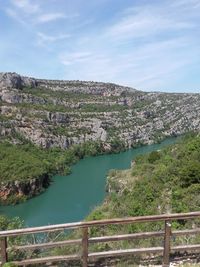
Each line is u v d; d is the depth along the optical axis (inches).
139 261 426.6
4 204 3440.0
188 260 423.2
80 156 6387.8
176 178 1449.3
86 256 398.6
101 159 6181.1
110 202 1967.3
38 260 398.3
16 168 4192.9
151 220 395.9
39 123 6820.9
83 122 7657.5
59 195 3501.5
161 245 462.9
